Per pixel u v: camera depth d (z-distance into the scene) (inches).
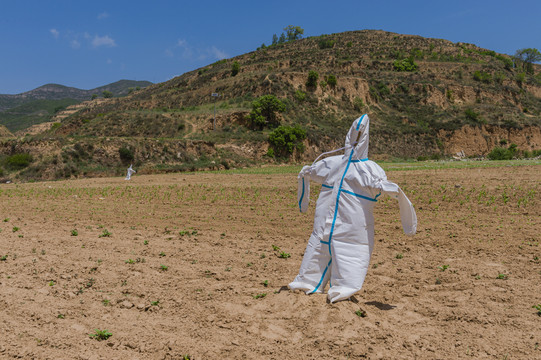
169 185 1100.5
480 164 1471.5
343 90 3602.4
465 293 288.2
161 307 267.3
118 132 2701.8
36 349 204.5
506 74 4613.7
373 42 5767.7
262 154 2529.5
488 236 457.7
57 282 312.7
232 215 642.2
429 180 944.3
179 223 584.1
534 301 266.4
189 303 273.1
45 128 4945.9
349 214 250.4
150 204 780.6
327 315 239.0
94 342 215.6
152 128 2736.2
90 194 938.7
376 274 350.0
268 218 610.2
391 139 3137.3
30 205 777.6
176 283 316.2
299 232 515.8
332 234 253.0
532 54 5753.0
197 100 3612.2
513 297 273.9
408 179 981.8
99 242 454.9
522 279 313.7
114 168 1952.5
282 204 743.7
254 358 202.1
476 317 243.3
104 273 337.7
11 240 461.4
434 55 4931.1
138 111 3073.3
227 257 397.7
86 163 1920.5
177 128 2748.5
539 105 4254.4
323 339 217.6
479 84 4212.6
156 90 4918.8
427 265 366.3
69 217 636.1
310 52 4911.4
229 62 5211.6
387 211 633.6
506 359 195.8
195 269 356.5
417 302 279.0
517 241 429.7
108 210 708.0
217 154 2348.7
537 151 3230.8
